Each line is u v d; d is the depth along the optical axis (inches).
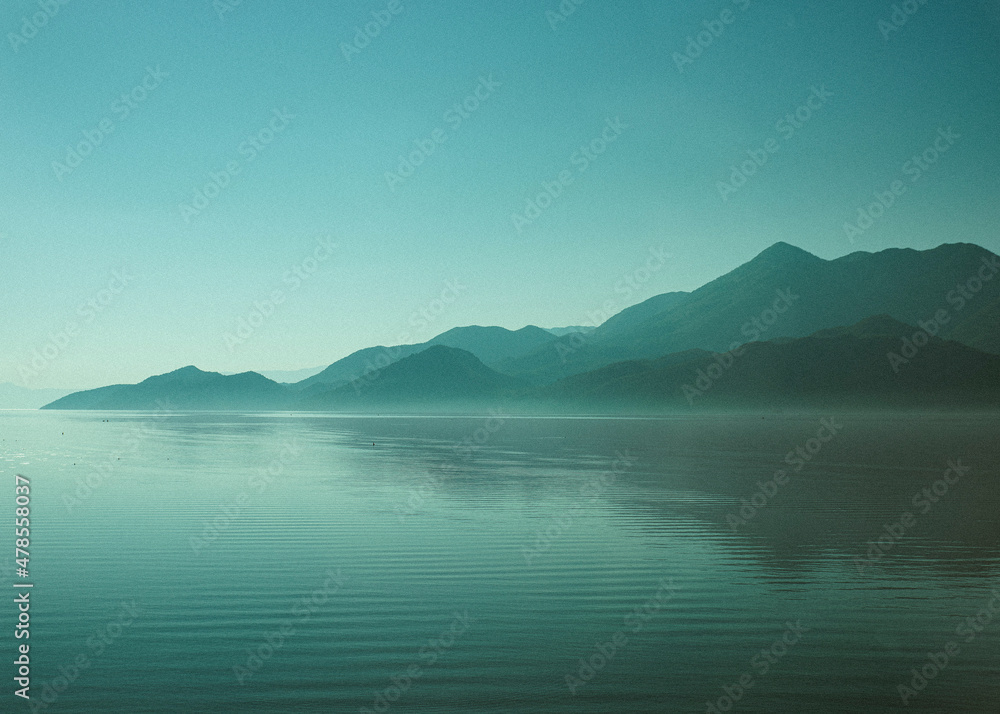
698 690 337.4
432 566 567.8
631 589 502.6
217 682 343.0
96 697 326.3
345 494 1004.6
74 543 652.7
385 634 410.0
